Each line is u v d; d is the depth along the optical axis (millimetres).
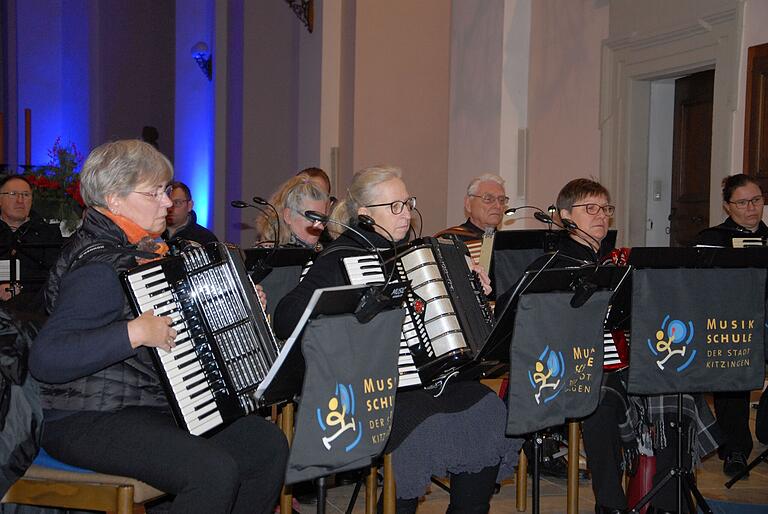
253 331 2445
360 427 2387
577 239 3617
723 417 4285
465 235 4602
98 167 2467
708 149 6160
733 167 5520
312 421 2285
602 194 3617
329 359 2283
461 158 7539
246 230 9617
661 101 6480
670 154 6523
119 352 2258
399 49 8391
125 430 2354
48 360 2242
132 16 13141
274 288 3471
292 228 3928
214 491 2307
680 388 2979
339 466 2355
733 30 5461
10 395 2332
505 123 7184
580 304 2787
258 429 2652
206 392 2391
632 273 2916
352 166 8312
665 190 6535
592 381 2902
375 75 8320
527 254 4094
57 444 2404
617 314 3086
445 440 2768
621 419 3305
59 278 2420
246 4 9641
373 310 2348
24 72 13102
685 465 3285
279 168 9438
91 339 2252
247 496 2615
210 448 2350
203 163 10922
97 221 2459
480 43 7352
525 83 7227
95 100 12648
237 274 2453
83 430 2383
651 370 2938
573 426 3160
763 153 5254
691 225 6324
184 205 5621
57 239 5383
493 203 4680
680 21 5891
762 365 3064
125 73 13070
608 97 6488
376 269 2781
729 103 5516
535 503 2910
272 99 9484
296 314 2770
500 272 4051
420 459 2727
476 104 7395
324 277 2838
